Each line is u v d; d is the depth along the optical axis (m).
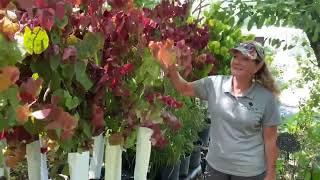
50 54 1.64
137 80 2.19
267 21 3.04
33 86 1.52
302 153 4.07
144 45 2.18
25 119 1.48
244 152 3.05
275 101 3.05
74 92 1.83
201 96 3.24
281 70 5.69
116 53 2.05
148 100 2.22
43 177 1.96
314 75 4.76
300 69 4.93
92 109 1.89
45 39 1.55
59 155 2.01
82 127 1.86
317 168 3.97
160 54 2.18
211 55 4.46
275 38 3.43
